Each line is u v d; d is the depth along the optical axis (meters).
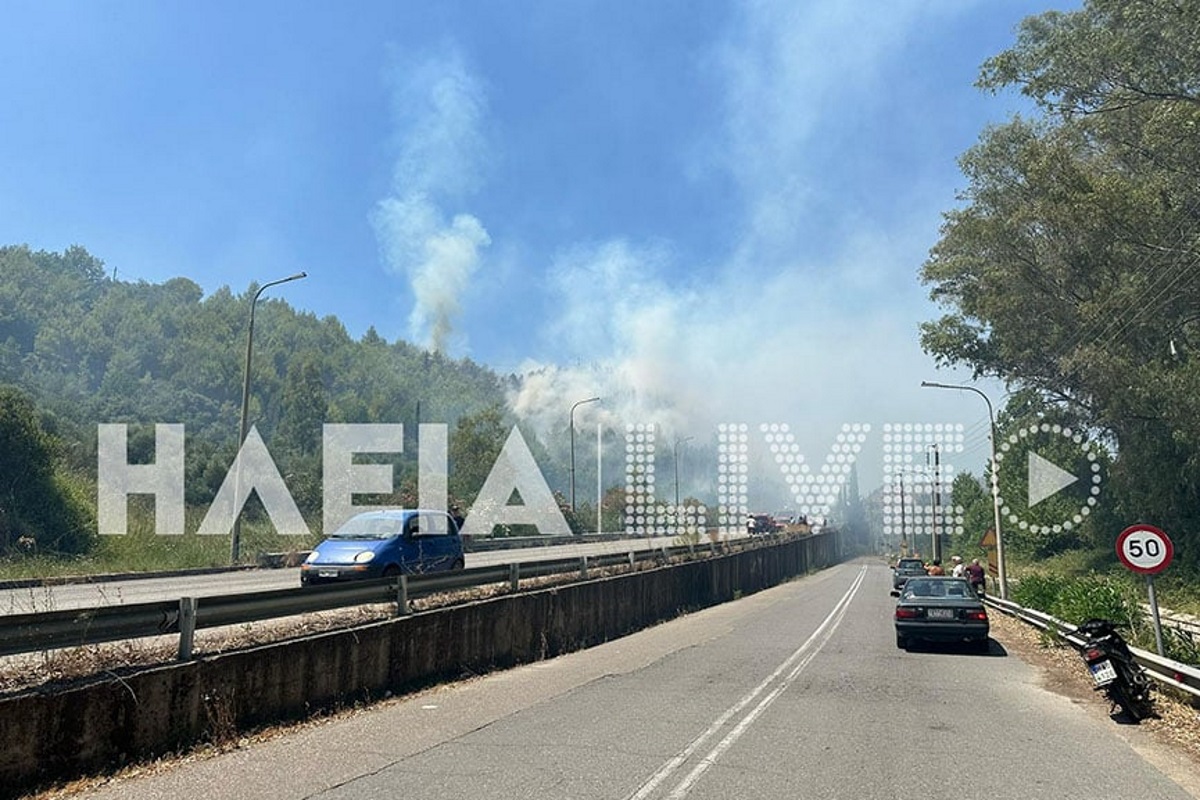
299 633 10.02
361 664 10.61
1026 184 38.22
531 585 16.86
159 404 132.62
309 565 15.12
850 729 9.30
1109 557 45.97
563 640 17.28
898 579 40.56
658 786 6.79
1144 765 7.99
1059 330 40.25
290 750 7.95
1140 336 33.88
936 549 66.44
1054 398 43.84
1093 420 41.84
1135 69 26.06
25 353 152.62
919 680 13.42
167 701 7.67
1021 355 42.22
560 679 12.88
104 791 6.53
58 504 28.64
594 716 9.77
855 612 29.22
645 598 23.73
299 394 117.06
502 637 14.56
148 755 7.42
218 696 8.23
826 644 18.55
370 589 11.22
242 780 6.88
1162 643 13.04
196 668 8.01
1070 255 36.47
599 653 16.86
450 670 12.80
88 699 6.92
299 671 9.45
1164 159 29.52
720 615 27.53
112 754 7.11
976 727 9.66
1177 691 11.52
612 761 7.59
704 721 9.53
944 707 10.96
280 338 180.12
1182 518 34.34
